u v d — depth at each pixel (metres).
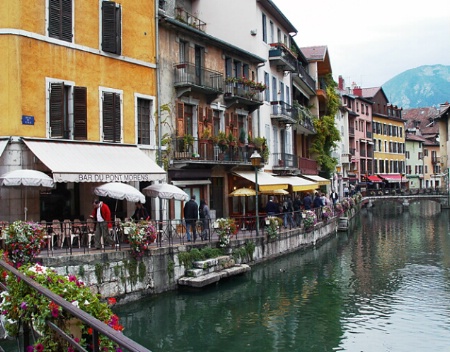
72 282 5.45
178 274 15.60
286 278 18.44
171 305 14.13
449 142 55.97
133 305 13.74
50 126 15.32
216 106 23.95
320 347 11.20
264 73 29.83
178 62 21.11
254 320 13.17
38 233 11.70
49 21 15.45
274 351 10.93
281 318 13.39
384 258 23.20
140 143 18.88
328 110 46.34
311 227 26.94
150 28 19.31
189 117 22.16
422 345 11.32
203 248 17.09
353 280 18.25
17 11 14.54
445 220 44.06
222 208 24.61
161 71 20.00
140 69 18.83
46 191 15.76
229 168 24.61
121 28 17.92
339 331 12.35
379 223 42.22
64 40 15.93
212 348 11.05
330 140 45.44
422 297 15.74
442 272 19.78
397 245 27.80
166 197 16.62
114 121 17.55
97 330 3.32
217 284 16.61
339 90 62.38
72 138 16.03
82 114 16.25
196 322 12.83
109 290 13.20
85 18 16.64
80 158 15.30
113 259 13.35
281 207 27.92
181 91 20.86
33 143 14.64
